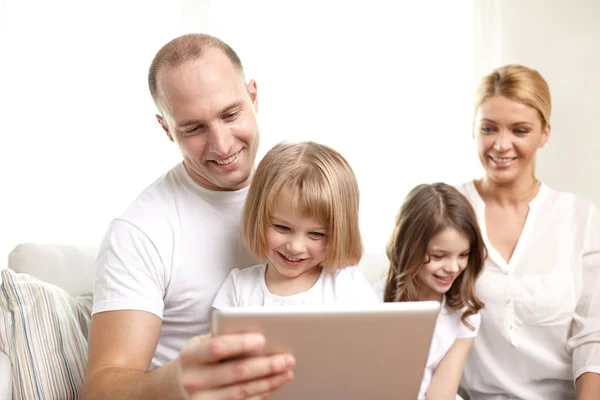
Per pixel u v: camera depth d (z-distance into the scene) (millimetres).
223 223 1391
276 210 1247
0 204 2395
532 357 1663
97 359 1188
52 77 2396
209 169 1315
